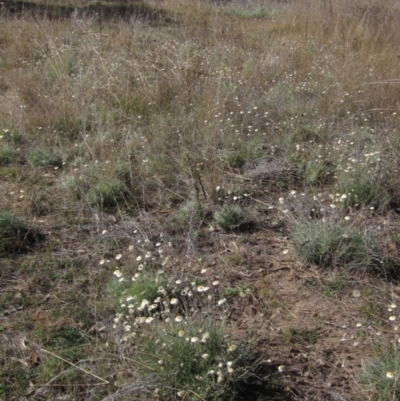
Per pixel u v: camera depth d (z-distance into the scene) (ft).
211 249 14.11
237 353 10.39
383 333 11.61
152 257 13.21
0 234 13.93
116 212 15.57
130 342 10.96
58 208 15.60
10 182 16.78
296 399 10.14
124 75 22.77
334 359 11.00
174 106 21.38
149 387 10.04
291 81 23.54
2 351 11.01
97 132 19.31
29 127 19.66
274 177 17.16
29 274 13.09
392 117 20.53
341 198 14.34
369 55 26.37
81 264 13.47
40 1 38.88
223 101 20.57
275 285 12.96
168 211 15.66
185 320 10.80
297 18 34.78
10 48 27.40
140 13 37.01
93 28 31.07
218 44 27.66
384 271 13.29
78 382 10.40
